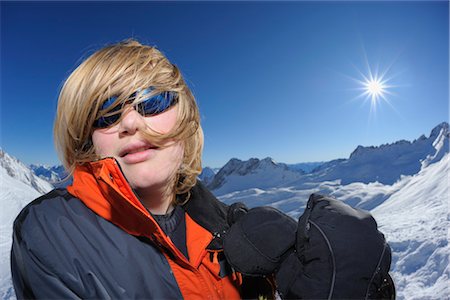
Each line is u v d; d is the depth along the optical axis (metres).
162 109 0.45
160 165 0.45
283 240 0.45
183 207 0.58
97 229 0.46
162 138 0.43
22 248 0.44
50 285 0.43
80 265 0.44
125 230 0.47
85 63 0.45
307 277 0.41
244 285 0.57
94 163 0.43
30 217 0.46
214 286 0.53
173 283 0.48
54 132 0.50
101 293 0.43
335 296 0.38
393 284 0.44
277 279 0.45
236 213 0.55
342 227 0.41
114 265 0.45
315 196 0.48
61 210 0.47
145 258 0.47
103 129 0.44
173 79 0.47
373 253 0.40
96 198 0.47
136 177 0.44
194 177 0.59
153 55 0.47
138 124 0.42
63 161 0.50
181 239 0.56
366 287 0.39
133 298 0.44
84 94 0.44
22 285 0.43
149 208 0.53
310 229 0.42
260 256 0.45
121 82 0.43
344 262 0.39
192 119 0.50
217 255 0.55
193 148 0.59
